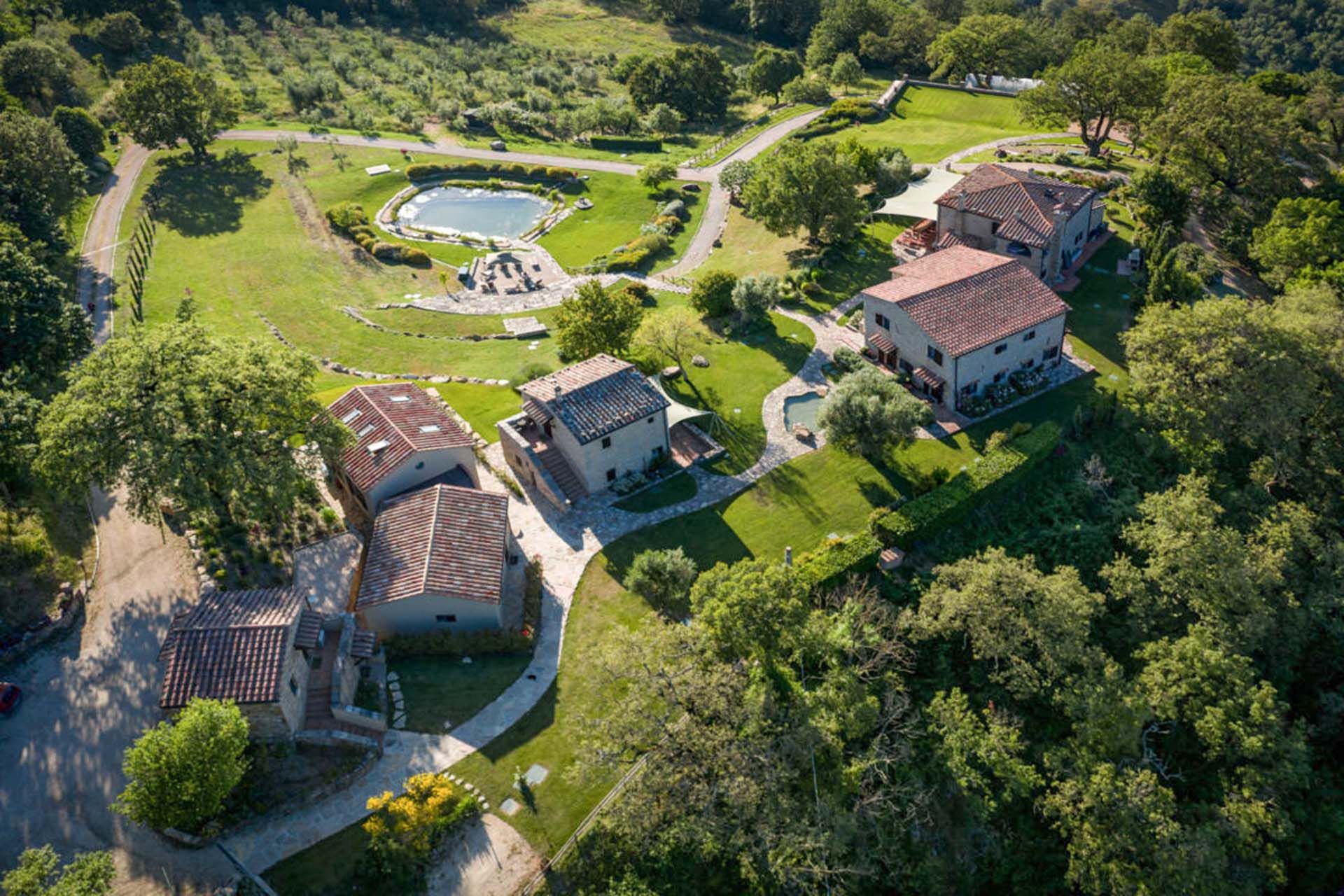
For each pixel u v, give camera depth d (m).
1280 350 67.94
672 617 56.56
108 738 47.50
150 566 57.44
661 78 165.50
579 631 55.91
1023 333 73.62
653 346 81.06
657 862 44.59
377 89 164.88
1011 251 88.81
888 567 59.62
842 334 84.31
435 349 89.19
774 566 52.19
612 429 64.00
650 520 64.31
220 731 41.09
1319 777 54.84
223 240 112.62
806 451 70.19
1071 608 53.03
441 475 63.56
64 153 107.38
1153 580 59.59
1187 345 68.88
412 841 43.31
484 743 49.09
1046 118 120.19
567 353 80.81
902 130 138.75
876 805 48.50
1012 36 154.38
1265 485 68.06
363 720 48.47
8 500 59.38
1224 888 47.44
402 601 52.53
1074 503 65.62
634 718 45.91
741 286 83.75
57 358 73.94
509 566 60.00
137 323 91.56
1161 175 97.06
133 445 53.00
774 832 43.91
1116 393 73.62
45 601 54.16
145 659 51.34
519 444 66.06
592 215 127.56
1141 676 54.38
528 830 45.34
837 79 165.62
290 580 56.94
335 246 113.56
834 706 49.38
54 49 141.62
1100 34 174.62
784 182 95.81
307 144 142.62
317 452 61.62
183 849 43.47
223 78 161.88
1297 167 107.75
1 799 44.97
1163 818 47.53
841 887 45.09
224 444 54.44
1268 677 59.09
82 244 108.31
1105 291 87.44
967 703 53.12
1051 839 50.88
